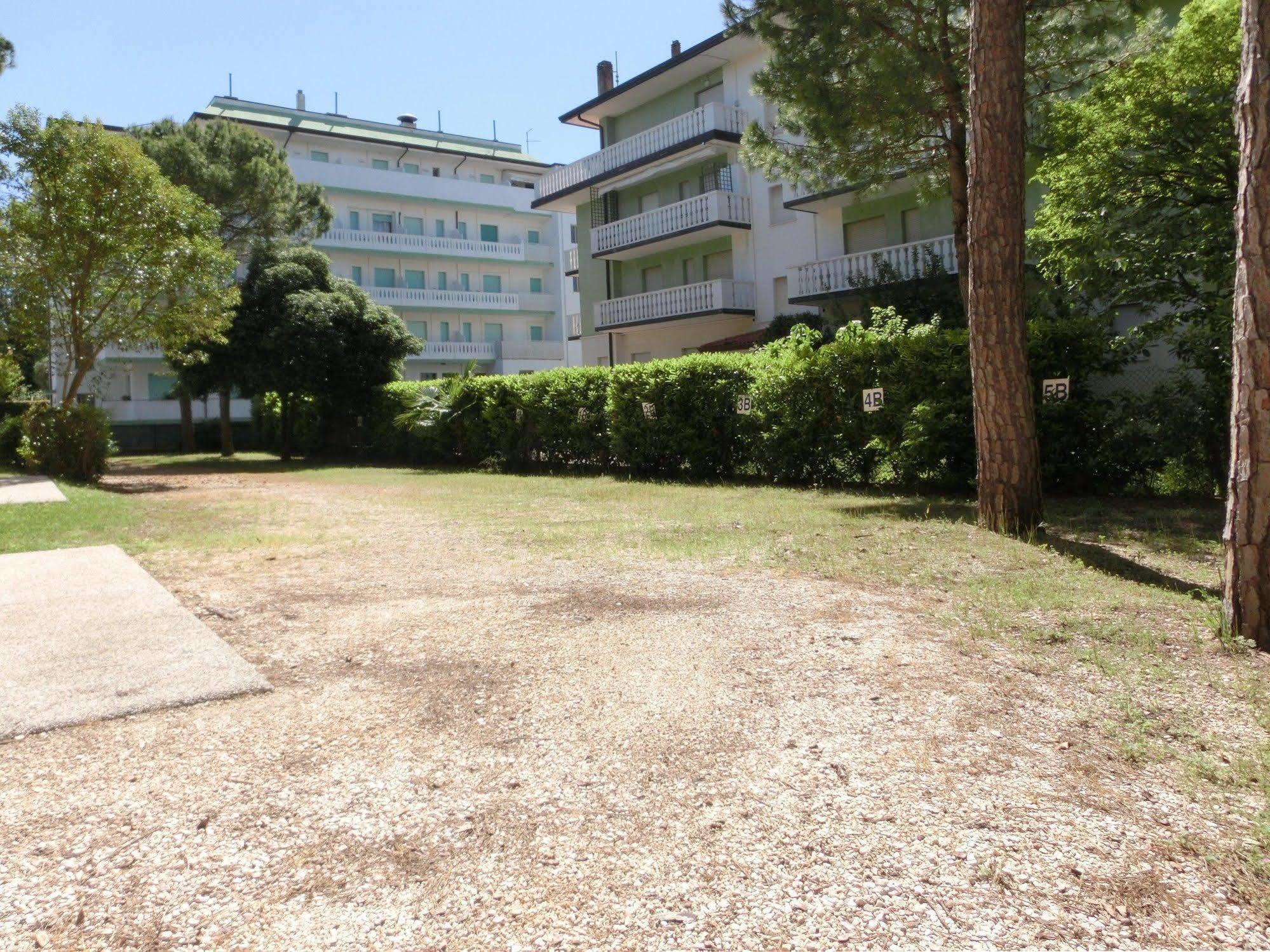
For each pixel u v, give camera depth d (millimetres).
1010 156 7590
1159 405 9898
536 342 51438
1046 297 11820
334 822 2590
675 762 2984
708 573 6113
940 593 5344
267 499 13359
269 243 28984
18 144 16672
